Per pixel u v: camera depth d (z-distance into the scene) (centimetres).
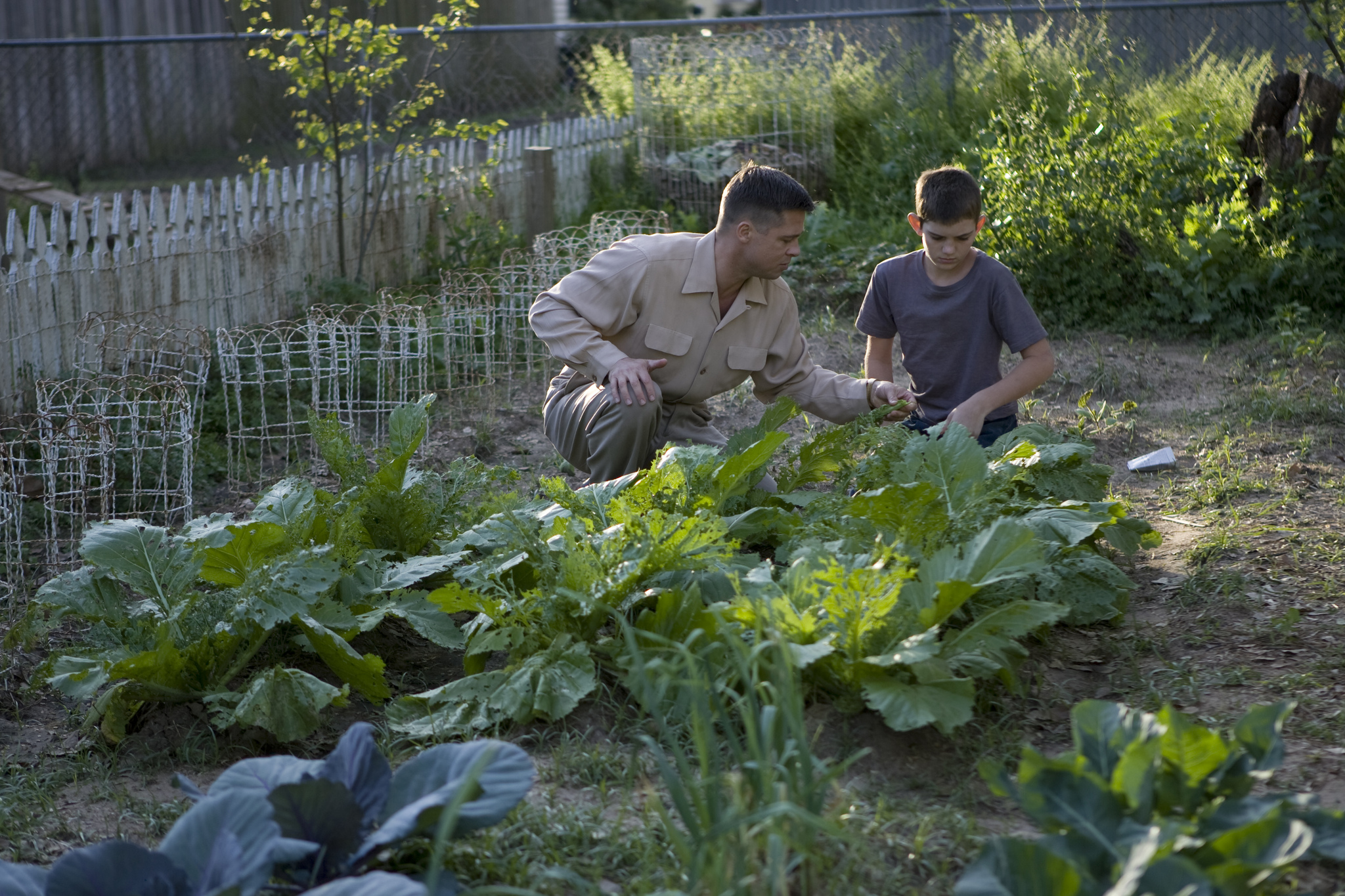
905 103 1050
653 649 291
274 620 296
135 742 299
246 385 639
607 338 411
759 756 210
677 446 386
